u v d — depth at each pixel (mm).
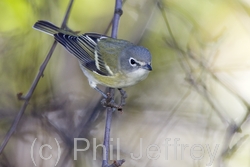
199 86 11148
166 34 13023
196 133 11922
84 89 12734
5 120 10953
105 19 13609
